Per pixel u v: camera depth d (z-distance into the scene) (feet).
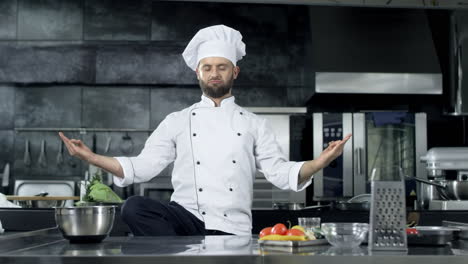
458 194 12.68
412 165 17.51
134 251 5.13
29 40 18.34
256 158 8.80
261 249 5.28
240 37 8.91
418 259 4.71
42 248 5.54
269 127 8.95
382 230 5.27
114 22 18.47
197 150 8.46
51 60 18.29
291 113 17.95
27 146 18.47
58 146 18.54
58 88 18.69
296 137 18.71
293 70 18.79
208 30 8.72
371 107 19.12
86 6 18.48
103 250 5.26
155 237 6.91
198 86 18.75
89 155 8.04
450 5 17.51
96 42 18.43
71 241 6.03
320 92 17.40
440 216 10.29
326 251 5.20
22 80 18.24
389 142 17.57
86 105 18.66
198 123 8.60
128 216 7.74
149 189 17.44
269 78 18.72
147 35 18.49
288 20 18.85
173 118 8.88
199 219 8.25
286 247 5.39
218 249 5.26
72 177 18.45
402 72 17.57
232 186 8.32
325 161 7.59
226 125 8.55
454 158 15.12
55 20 18.40
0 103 18.62
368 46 17.83
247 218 8.45
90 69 18.35
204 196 8.29
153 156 8.66
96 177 11.85
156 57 18.44
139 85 18.70
